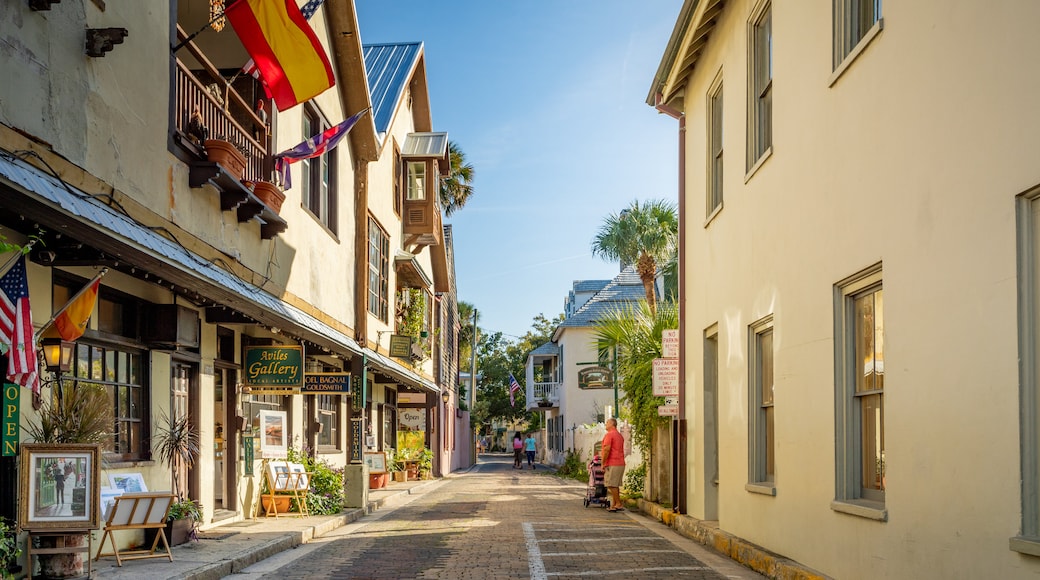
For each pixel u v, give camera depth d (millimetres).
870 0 7809
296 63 11195
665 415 15656
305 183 16297
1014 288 5301
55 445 7754
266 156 13391
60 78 7785
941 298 6191
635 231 29750
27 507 7605
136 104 9258
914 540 6527
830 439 8219
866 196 7508
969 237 5824
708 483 13586
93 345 9328
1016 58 5305
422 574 9453
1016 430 5266
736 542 10805
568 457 37531
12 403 7609
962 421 5875
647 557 10805
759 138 11297
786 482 9539
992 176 5551
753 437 11008
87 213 7023
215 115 11727
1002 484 5398
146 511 9250
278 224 13242
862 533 7461
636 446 19500
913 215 6625
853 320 8125
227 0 12430
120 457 9805
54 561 7801
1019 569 5191
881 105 7223
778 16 10078
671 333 15570
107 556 9461
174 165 10180
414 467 29500
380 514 17297
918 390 6523
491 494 23516
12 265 6961
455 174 43781
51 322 7789
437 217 28609
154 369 10555
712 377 13875
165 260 8273
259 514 14594
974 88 5773
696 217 14680
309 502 15055
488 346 78250
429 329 32000
